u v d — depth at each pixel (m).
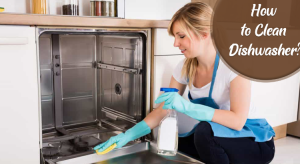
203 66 1.65
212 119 1.51
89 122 2.10
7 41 1.26
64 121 1.98
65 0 1.69
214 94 1.61
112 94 2.03
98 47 2.06
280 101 2.41
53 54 1.84
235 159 1.53
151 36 1.79
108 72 2.03
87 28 1.54
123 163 1.57
